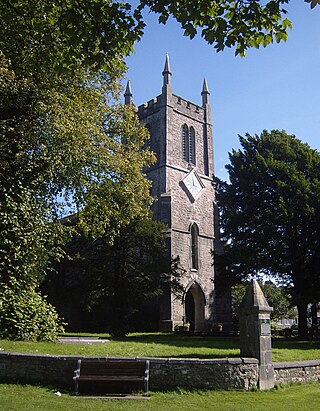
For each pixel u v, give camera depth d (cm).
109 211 2073
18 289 1534
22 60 1512
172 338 2483
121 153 2195
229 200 3147
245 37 752
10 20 880
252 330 1070
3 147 1636
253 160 3138
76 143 1803
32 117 1742
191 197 4619
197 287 4412
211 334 3161
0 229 1477
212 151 5119
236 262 2905
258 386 1017
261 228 2850
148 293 3198
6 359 1029
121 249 3155
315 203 2758
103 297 3247
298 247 2789
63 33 809
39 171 1742
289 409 839
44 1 879
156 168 4575
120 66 848
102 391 950
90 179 2000
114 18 766
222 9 716
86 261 3162
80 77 1836
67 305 3791
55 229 1766
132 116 2359
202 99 5309
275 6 713
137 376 959
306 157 3077
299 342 2327
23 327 1438
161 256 3272
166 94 4719
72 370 988
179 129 4800
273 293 5894
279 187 2828
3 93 1652
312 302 2698
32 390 929
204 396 935
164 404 857
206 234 4656
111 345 1387
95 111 2031
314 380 1162
